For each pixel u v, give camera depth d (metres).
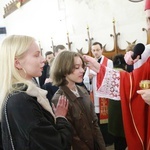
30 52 1.05
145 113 1.44
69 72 1.43
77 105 1.42
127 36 4.16
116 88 1.52
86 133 1.39
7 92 1.00
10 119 0.94
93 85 2.59
